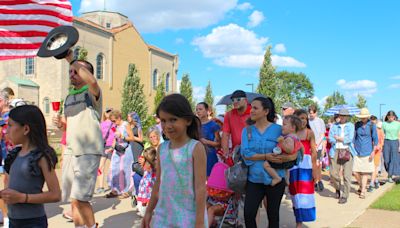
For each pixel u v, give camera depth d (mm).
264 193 5125
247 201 5023
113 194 9469
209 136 7184
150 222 3707
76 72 5211
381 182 12523
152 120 42250
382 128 12477
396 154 12312
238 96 6441
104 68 48844
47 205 8367
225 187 6152
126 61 53062
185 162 3238
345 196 8977
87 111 5254
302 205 6297
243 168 5082
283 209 8430
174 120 3217
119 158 9500
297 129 5438
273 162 4965
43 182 3549
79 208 5270
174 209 3244
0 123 6578
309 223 7035
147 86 58031
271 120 5324
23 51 7941
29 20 7941
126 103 44500
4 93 7117
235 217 6414
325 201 9234
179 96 3287
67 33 4785
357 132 9898
